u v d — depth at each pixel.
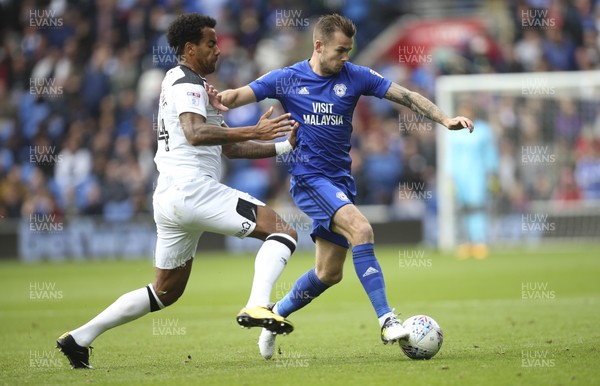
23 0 85.25
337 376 19.52
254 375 20.05
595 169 72.12
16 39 84.88
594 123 72.19
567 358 21.39
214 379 19.58
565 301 37.00
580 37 81.94
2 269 64.69
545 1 82.12
